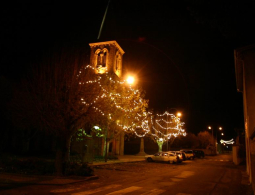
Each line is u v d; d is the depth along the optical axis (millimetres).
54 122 13883
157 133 41406
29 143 29688
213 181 14945
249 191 11812
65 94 14102
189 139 60188
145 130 38375
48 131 15609
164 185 12727
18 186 10461
